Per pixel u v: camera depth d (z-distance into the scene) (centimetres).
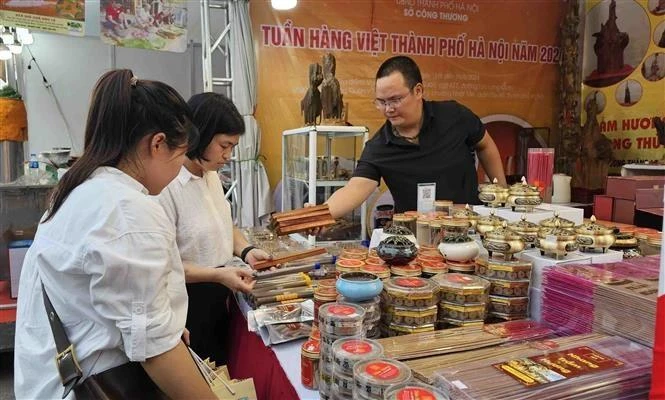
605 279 105
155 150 91
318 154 322
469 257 125
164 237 89
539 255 123
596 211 214
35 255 91
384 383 75
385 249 125
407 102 211
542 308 116
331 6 377
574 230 125
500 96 427
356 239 330
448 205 168
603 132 414
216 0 334
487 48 420
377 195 389
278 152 377
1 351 289
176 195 161
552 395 77
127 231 83
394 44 395
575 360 87
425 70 406
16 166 312
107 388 85
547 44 435
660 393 70
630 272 111
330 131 284
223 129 153
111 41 298
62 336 87
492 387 78
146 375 90
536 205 154
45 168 332
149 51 472
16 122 309
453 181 229
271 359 124
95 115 92
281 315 131
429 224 154
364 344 90
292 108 376
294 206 335
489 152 253
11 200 289
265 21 366
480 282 115
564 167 426
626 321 96
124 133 90
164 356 85
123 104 89
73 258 83
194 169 169
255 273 164
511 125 433
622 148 400
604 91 412
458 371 84
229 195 361
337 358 86
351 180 229
